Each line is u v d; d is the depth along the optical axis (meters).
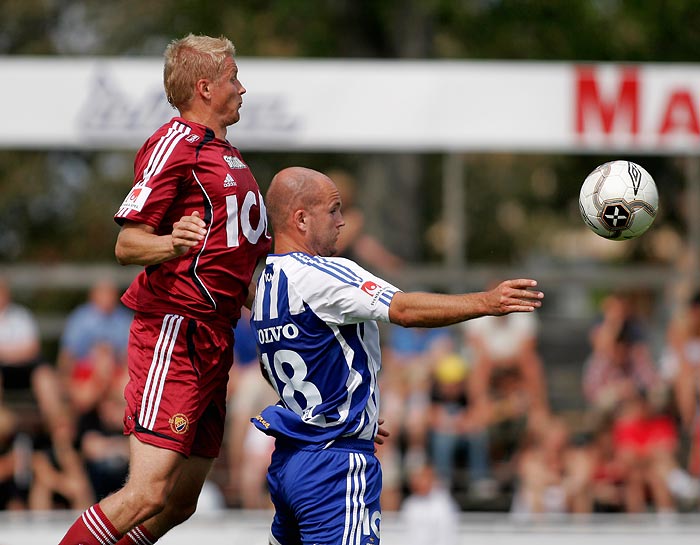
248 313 33.00
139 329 16.86
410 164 53.75
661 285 34.09
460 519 31.42
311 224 17.12
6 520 30.08
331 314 16.39
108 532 16.27
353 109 30.53
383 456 32.28
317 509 16.67
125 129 30.30
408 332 34.06
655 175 55.41
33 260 72.88
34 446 32.12
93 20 72.12
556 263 76.44
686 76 30.97
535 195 73.31
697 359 33.28
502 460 33.66
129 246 15.86
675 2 61.75
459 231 34.09
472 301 15.13
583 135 30.89
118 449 31.95
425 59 62.47
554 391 37.84
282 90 30.42
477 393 33.00
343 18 64.25
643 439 33.12
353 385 16.69
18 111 30.14
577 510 32.56
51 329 38.56
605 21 64.50
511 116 30.81
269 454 31.95
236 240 16.73
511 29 65.50
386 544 30.62
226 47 16.98
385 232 53.47
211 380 17.02
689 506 32.69
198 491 17.72
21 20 72.75
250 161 67.12
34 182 72.69
